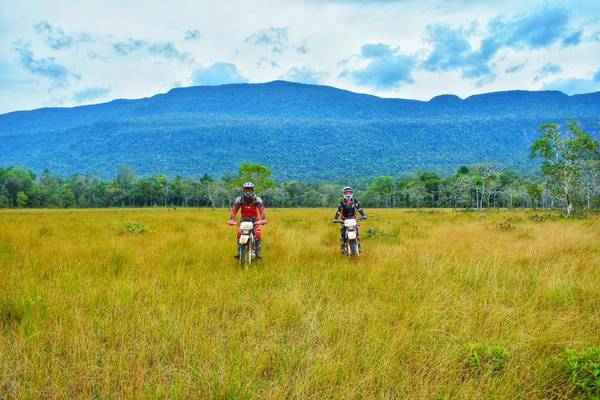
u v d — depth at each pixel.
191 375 3.35
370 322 4.55
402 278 6.85
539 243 11.07
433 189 118.06
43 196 111.62
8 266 7.60
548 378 3.36
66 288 5.93
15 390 3.12
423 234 14.16
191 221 22.03
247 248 8.29
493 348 3.71
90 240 11.80
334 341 4.15
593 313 5.03
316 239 12.40
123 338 4.06
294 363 3.64
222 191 113.25
